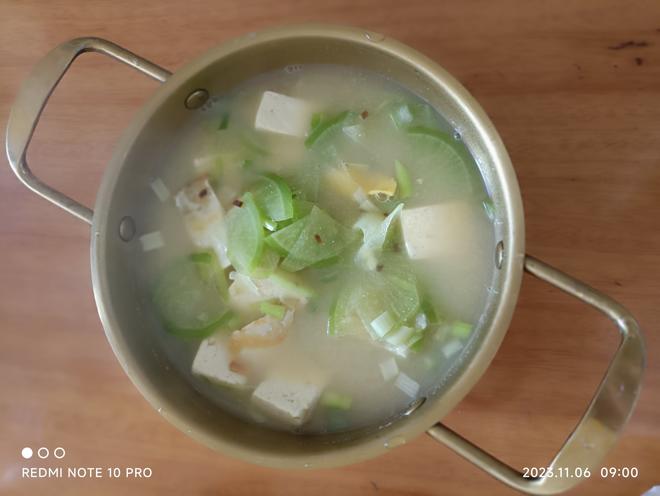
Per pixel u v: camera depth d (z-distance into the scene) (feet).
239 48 0.96
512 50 1.11
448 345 0.99
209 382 1.02
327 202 1.02
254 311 1.03
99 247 0.92
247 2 1.17
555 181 1.08
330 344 1.02
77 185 1.19
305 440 0.96
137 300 1.03
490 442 1.07
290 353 1.02
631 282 1.06
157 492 1.14
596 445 0.81
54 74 0.98
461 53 1.12
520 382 1.07
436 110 1.01
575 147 1.08
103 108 1.19
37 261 1.20
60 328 1.19
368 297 0.98
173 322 1.03
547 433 1.06
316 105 1.06
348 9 1.15
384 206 1.02
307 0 1.16
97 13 1.20
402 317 0.98
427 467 1.08
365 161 1.03
